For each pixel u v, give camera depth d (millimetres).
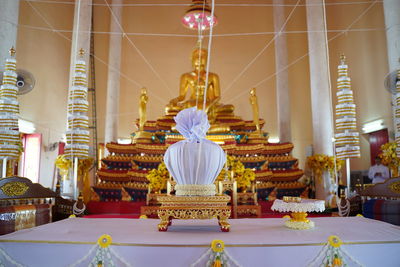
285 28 15266
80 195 5887
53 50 12758
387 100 10891
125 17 15227
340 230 3023
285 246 2443
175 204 2975
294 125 14898
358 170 12719
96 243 2486
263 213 7887
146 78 15008
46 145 12070
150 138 9695
